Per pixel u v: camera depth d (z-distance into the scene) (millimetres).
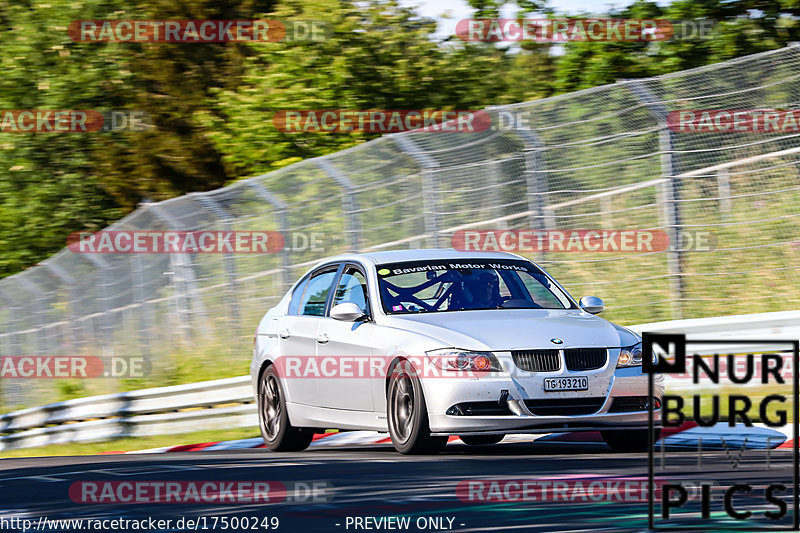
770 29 82125
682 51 83062
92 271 72625
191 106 111000
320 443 41500
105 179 111188
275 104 89188
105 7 109750
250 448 41438
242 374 63312
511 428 30109
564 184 55438
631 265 54062
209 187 111688
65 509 22984
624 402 30938
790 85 52469
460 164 57094
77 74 107812
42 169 110125
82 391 74062
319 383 35500
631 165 54625
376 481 25172
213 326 65750
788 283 50906
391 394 32062
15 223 108625
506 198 56156
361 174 59375
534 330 31297
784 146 52812
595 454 30781
